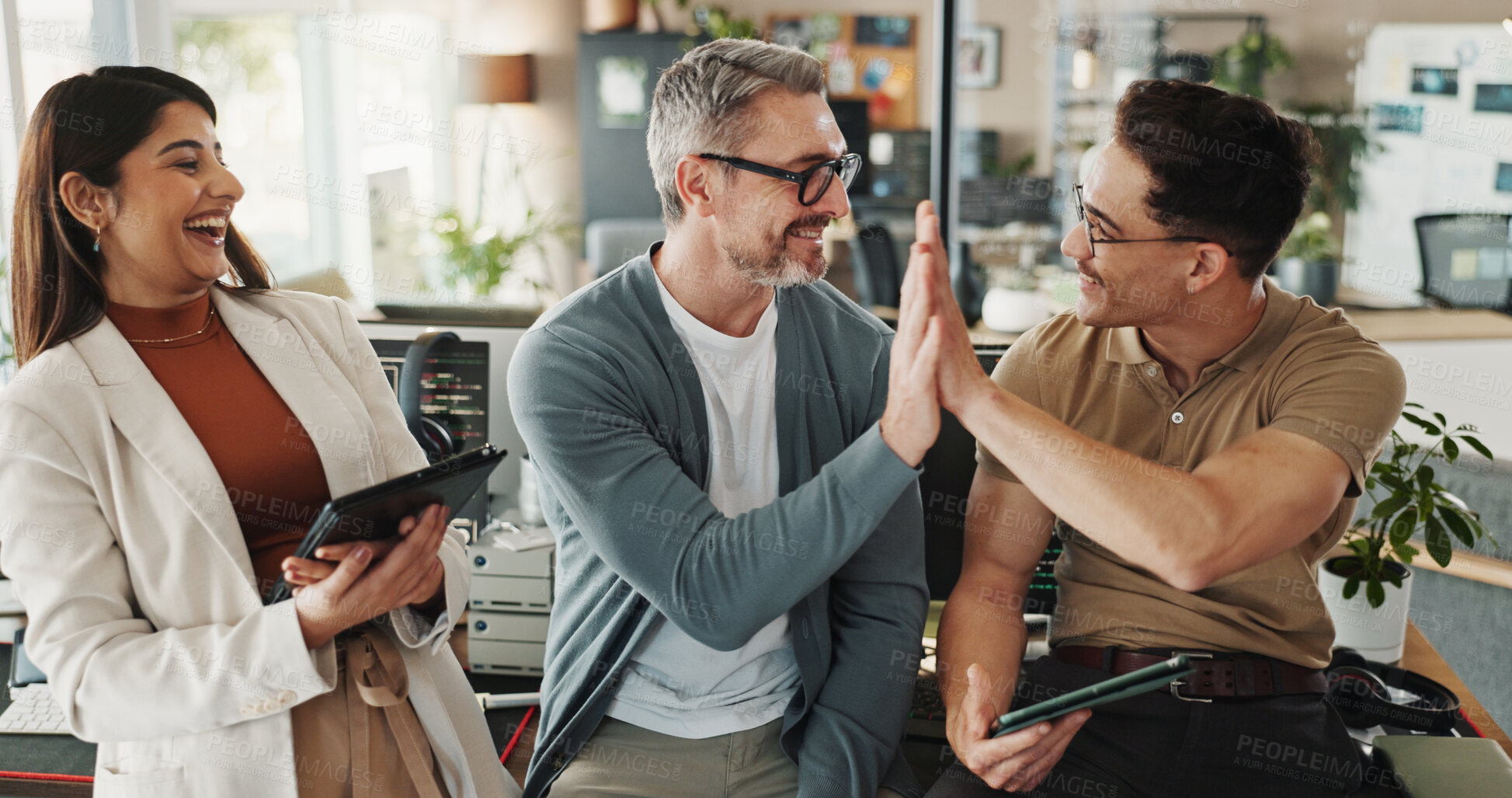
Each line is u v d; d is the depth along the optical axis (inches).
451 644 70.6
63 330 45.6
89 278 45.9
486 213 296.0
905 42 345.4
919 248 46.9
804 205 50.6
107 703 43.6
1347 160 304.2
